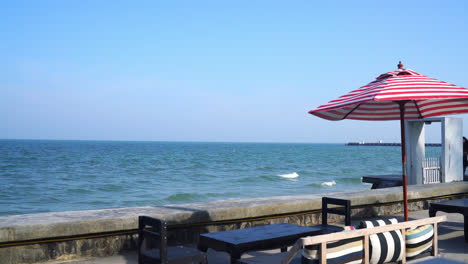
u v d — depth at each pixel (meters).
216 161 69.69
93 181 34.34
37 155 79.06
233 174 42.94
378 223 4.82
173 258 4.55
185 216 6.44
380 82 4.80
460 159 12.91
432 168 12.35
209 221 6.70
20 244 5.34
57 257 5.64
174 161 67.12
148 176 39.56
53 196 25.22
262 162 68.75
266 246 4.81
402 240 4.90
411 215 9.39
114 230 5.95
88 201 23.31
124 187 30.25
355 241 4.43
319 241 4.06
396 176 14.30
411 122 12.68
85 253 5.84
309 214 8.01
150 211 6.54
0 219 5.72
